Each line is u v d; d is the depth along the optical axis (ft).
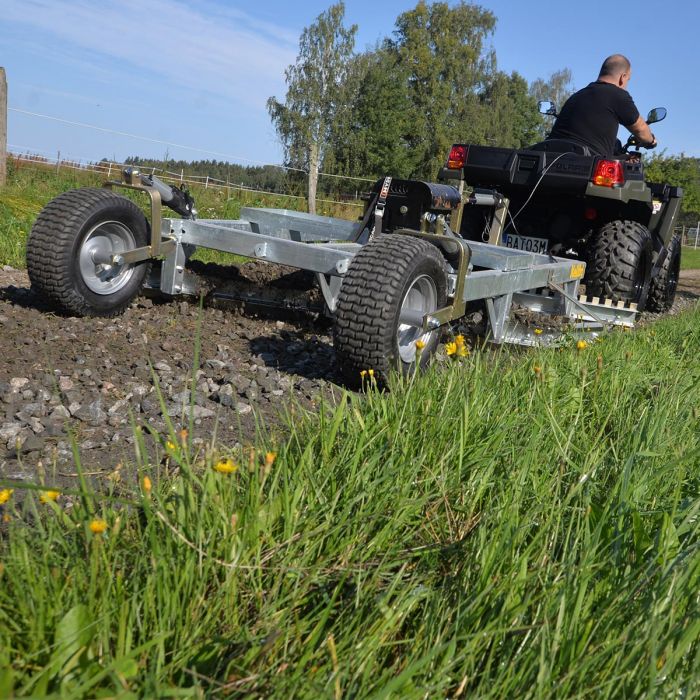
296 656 4.74
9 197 35.06
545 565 5.90
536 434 8.35
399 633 5.32
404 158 192.34
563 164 20.93
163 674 4.23
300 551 5.78
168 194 15.60
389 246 11.76
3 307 15.29
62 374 11.25
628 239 20.76
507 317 15.83
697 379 12.29
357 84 165.89
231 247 14.48
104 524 4.66
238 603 5.24
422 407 8.67
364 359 11.37
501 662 4.72
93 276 14.89
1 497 5.26
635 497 7.09
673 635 4.77
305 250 13.41
